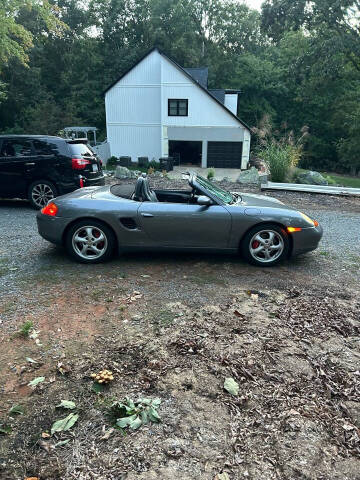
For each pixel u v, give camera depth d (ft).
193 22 144.05
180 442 6.71
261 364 8.96
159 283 13.37
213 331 10.27
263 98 130.00
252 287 13.30
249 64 130.62
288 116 128.57
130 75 87.04
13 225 21.24
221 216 14.67
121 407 7.39
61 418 7.12
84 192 16.17
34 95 120.98
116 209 14.57
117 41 144.56
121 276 13.91
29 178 25.00
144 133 91.15
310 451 6.64
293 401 7.84
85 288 12.75
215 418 7.30
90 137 126.72
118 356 9.02
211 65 136.87
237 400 7.79
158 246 14.94
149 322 10.62
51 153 24.68
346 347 9.84
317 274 14.85
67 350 9.19
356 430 7.17
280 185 37.09
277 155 42.11
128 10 142.20
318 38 86.28
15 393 7.70
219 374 8.54
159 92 87.61
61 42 134.10
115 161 90.89
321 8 80.02
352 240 20.26
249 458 6.45
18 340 9.53
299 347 9.73
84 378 8.21
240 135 84.99
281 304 12.01
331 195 35.37
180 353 9.23
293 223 14.97
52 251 16.61
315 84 99.35
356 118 94.84
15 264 14.90
